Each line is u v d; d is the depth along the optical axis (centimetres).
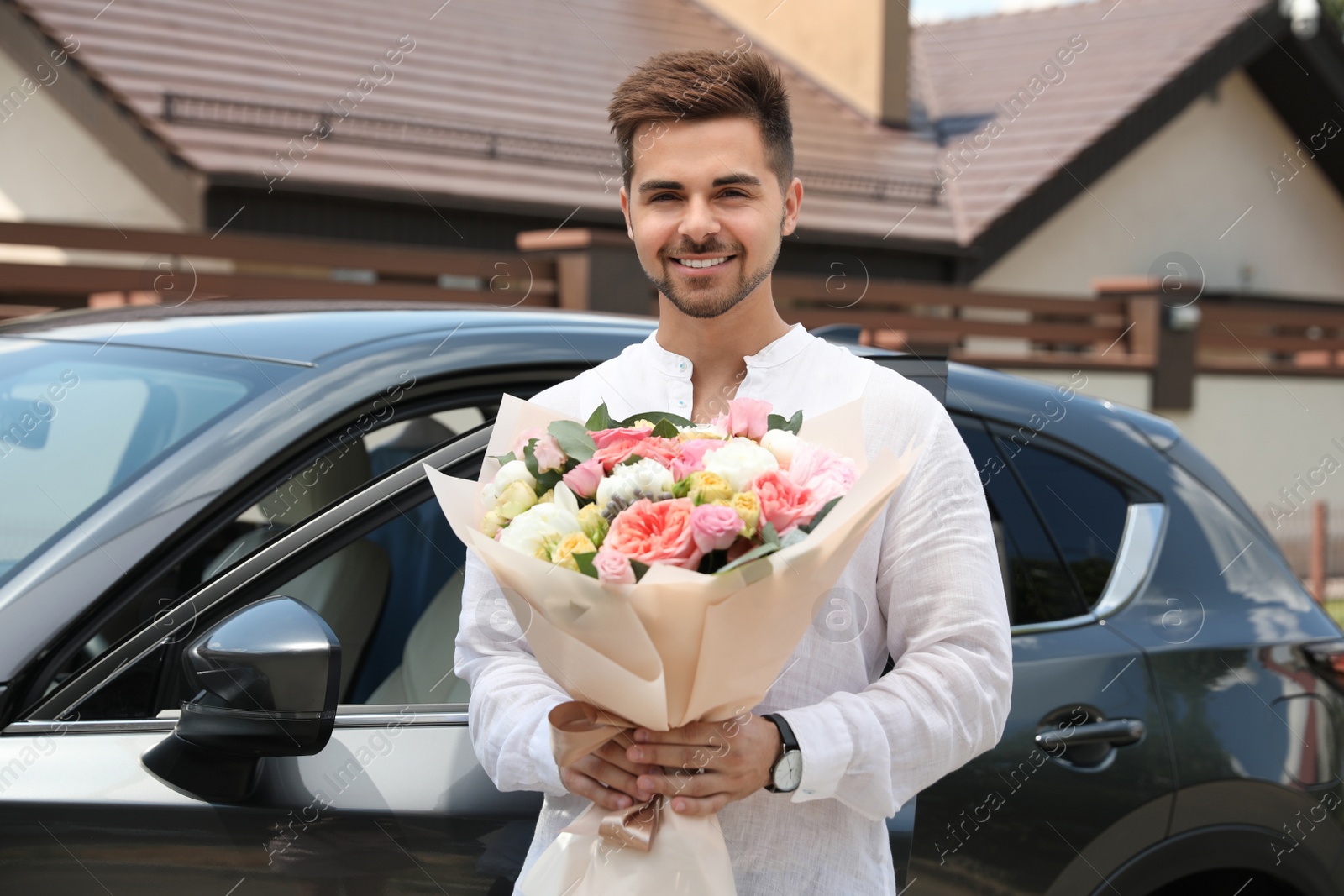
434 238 866
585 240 730
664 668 129
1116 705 223
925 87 1344
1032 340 979
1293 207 1368
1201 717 229
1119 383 1002
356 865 167
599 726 138
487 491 142
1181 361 1022
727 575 122
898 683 143
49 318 241
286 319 213
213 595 175
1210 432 1062
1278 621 247
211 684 153
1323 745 240
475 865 173
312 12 1016
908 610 148
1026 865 210
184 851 160
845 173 1094
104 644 167
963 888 204
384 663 189
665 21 1283
